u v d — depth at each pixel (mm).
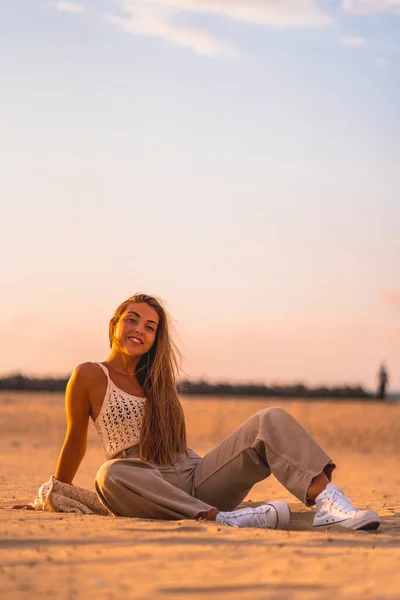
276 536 3637
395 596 2541
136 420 4516
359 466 12438
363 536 3750
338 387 38250
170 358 4684
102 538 3490
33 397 30172
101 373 4570
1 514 4324
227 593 2566
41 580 2709
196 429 20297
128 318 4602
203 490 4523
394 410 25750
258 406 27859
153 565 2943
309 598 2514
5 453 12945
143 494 4164
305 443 4207
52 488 4543
